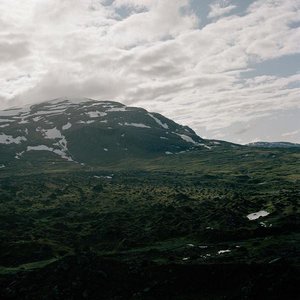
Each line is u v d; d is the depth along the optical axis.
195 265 64.94
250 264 63.28
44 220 140.00
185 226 113.44
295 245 83.81
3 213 145.25
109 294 62.22
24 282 70.12
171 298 58.75
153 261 76.19
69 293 63.41
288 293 54.03
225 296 56.72
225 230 102.56
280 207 123.88
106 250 103.31
